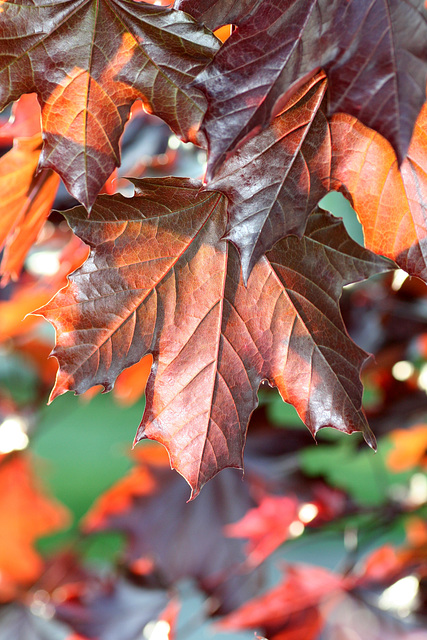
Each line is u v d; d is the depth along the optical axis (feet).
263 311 1.82
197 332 1.81
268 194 1.74
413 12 1.62
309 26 1.65
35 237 2.02
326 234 1.81
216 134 1.65
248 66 1.66
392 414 3.12
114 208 1.77
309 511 3.15
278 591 2.88
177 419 1.80
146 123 2.61
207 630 3.00
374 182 1.76
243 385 1.82
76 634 2.98
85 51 1.73
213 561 3.21
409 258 1.79
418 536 3.19
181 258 1.80
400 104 1.62
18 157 1.86
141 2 1.71
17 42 1.71
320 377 1.83
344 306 3.03
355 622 2.74
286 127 1.73
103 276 1.77
